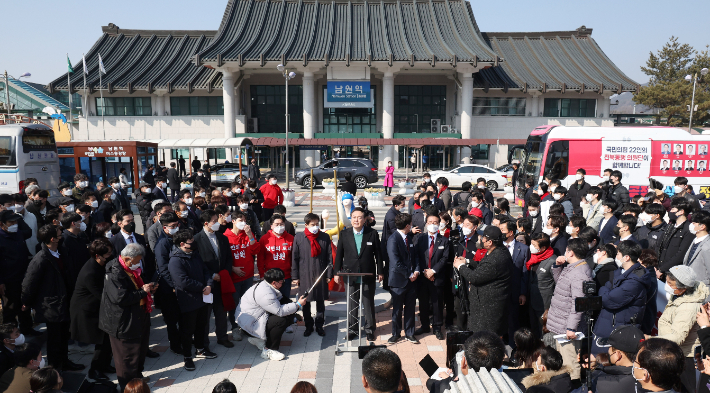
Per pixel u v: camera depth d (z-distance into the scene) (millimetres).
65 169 22016
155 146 24156
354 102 35500
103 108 38156
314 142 32562
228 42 36375
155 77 37281
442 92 39750
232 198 11352
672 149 14844
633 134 15102
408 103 39844
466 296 5957
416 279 6590
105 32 42094
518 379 3889
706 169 14703
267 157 39531
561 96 38781
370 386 2924
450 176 26500
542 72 39500
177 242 5727
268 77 38906
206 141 26953
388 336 6848
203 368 5859
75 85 36750
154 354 6211
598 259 5363
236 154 35781
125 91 37906
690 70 44969
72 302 5336
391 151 37906
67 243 5875
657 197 9062
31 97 46062
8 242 6309
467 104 35938
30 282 5414
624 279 4902
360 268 6551
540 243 5727
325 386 5348
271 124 39656
